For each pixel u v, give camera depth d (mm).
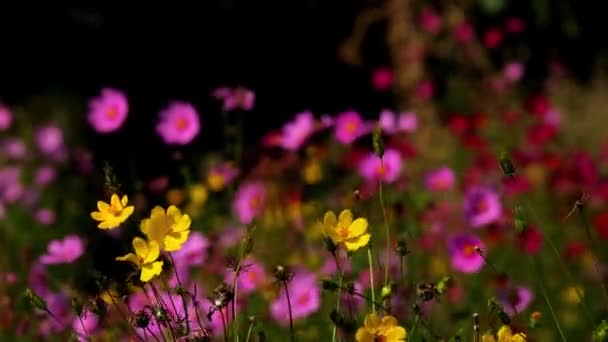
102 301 3094
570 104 10703
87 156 7633
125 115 4879
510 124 8727
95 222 6844
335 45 11492
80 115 9203
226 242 4773
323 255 5363
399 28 10992
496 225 5734
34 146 8227
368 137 7684
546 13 11625
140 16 10758
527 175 7066
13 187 7242
